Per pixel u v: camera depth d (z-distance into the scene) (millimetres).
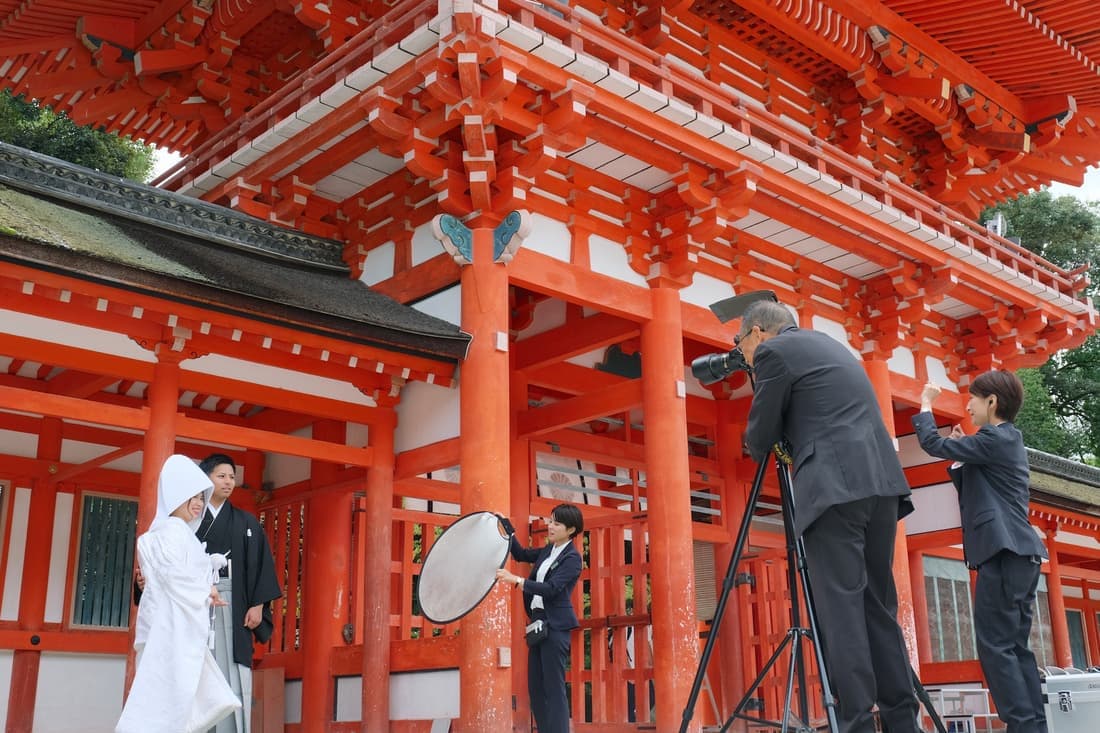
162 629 6172
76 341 9664
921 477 17656
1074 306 16922
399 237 12039
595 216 12062
